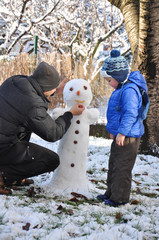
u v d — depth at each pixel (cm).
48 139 322
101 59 1134
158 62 616
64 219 278
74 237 253
